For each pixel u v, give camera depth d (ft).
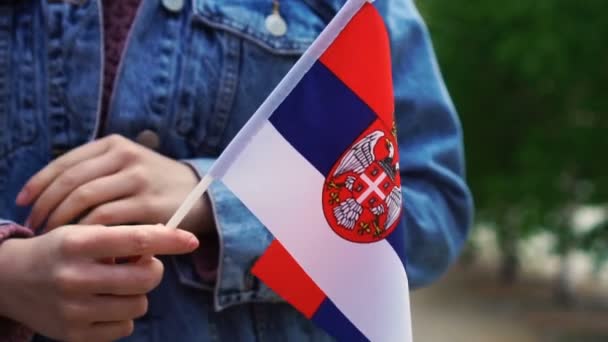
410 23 4.91
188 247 3.57
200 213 4.13
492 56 26.50
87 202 3.83
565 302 30.14
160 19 4.34
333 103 3.94
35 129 4.22
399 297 4.04
